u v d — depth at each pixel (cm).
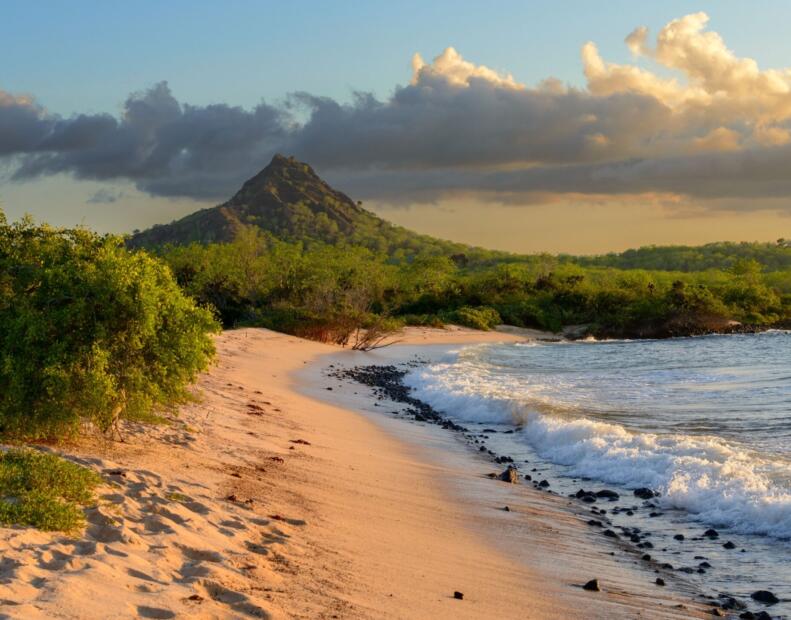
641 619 736
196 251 8919
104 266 1147
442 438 1922
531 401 2317
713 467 1374
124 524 770
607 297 8838
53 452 1043
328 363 3988
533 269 13238
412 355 5038
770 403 2417
